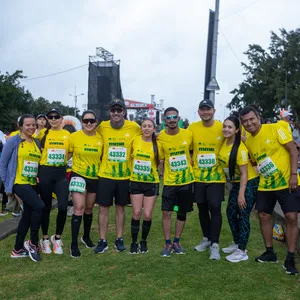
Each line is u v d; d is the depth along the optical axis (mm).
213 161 4559
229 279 3867
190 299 3426
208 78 11000
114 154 4707
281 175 4078
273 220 5758
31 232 4504
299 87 38500
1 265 4348
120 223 4875
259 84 42656
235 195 4637
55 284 3779
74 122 9641
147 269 4172
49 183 4684
